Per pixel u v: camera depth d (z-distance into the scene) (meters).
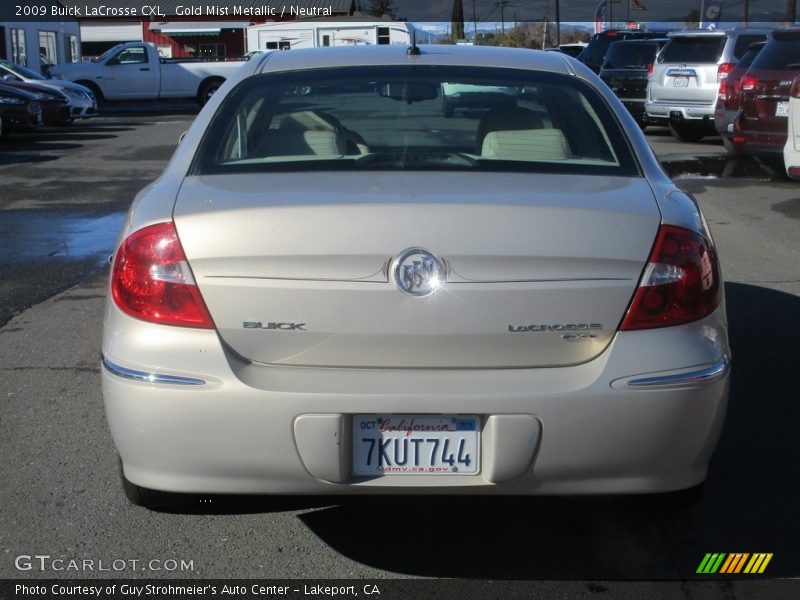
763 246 8.09
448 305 2.73
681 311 2.83
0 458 3.95
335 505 3.59
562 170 3.26
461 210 2.76
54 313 6.16
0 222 9.26
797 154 9.82
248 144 3.43
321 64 3.88
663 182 3.25
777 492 3.70
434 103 3.61
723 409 2.92
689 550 3.29
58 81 21.95
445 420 2.76
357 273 2.73
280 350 2.78
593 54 24.56
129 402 2.78
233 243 2.76
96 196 10.88
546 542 3.35
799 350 5.36
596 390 2.73
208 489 2.82
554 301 2.75
